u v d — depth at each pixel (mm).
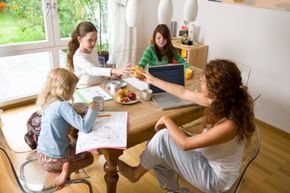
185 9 2141
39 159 1549
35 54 3141
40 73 3271
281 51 2645
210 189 1418
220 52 3223
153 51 2361
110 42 3512
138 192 1938
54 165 1517
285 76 2672
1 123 2676
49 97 1514
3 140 1426
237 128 1274
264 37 2744
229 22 3018
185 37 3330
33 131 1815
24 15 2867
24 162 1595
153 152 1484
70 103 1531
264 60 2809
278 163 2373
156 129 1447
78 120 1363
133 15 1995
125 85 1874
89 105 1503
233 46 3061
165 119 1400
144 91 1714
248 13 2811
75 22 3244
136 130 1369
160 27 2281
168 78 1823
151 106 1625
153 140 1487
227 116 1271
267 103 2893
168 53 2373
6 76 3092
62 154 1522
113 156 1385
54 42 3123
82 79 1970
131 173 1616
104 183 1985
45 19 2963
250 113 1299
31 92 3143
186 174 1472
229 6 2959
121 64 3428
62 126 1476
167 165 1562
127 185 1992
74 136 1676
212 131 1268
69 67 2129
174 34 3621
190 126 1979
